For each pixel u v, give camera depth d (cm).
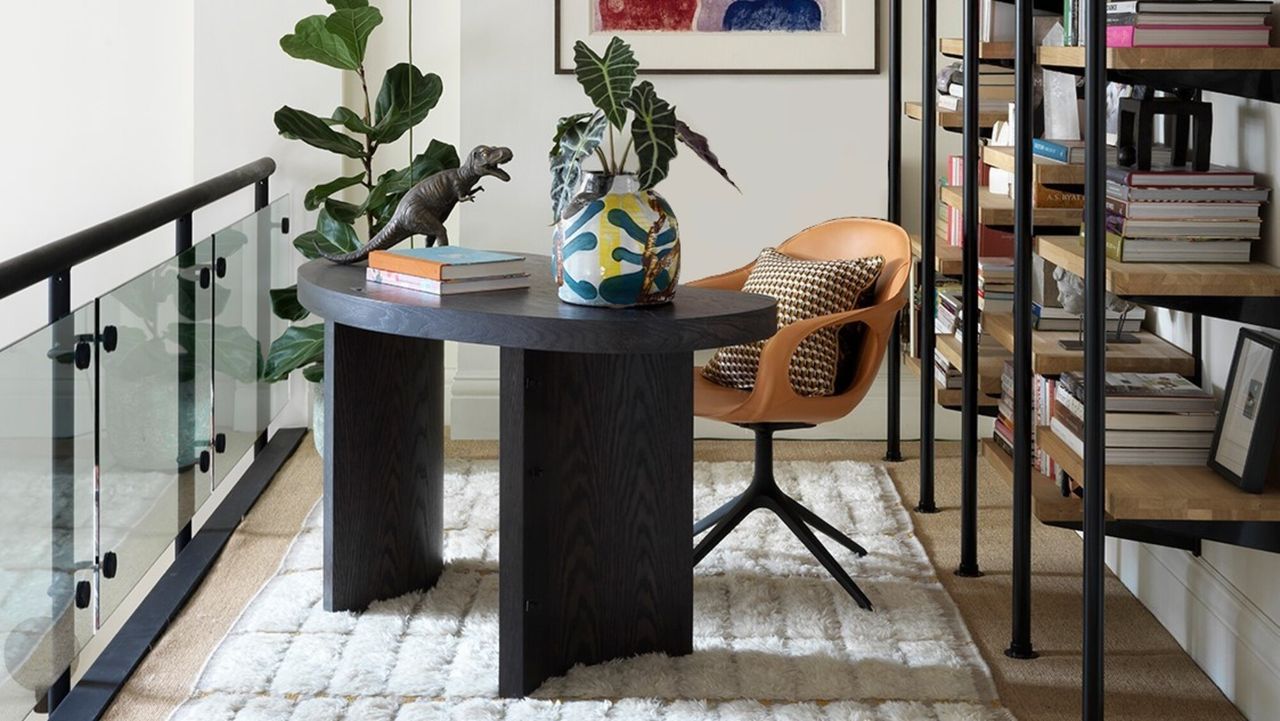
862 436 495
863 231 368
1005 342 327
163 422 350
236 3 479
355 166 502
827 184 484
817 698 278
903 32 477
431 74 452
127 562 325
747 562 355
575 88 478
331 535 320
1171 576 316
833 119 481
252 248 437
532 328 257
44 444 275
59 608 286
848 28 475
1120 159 280
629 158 468
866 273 348
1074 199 339
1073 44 285
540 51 477
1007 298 374
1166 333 328
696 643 305
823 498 413
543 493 280
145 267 518
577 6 474
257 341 445
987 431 488
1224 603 286
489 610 324
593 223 264
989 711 272
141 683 288
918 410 492
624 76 262
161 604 330
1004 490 430
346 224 446
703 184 484
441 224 321
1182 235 261
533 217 485
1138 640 313
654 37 476
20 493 263
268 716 269
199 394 381
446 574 348
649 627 298
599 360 284
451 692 280
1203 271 251
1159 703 279
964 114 344
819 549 336
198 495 381
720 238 486
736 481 432
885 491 423
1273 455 267
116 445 316
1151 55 245
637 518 293
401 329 272
